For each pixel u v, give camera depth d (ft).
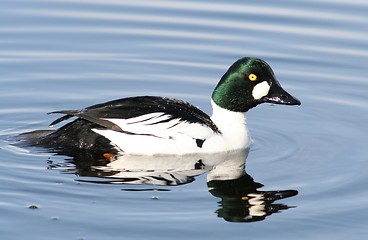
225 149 48.39
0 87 58.08
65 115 51.13
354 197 41.73
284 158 47.57
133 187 42.22
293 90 59.06
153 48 65.41
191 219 38.81
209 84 59.77
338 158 47.44
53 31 67.77
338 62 62.95
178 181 43.45
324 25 68.23
